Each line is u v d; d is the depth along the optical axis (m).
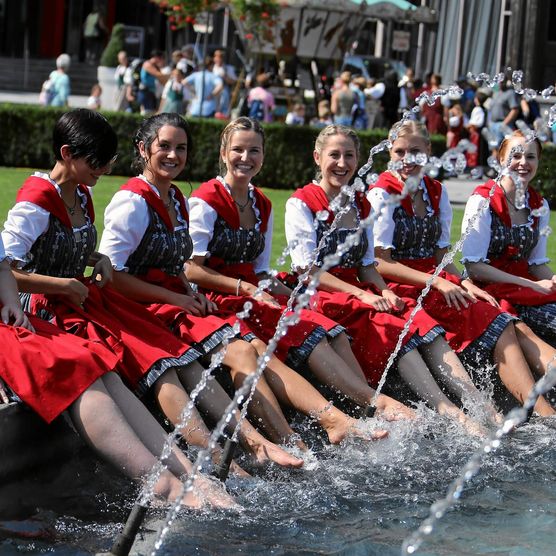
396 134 8.16
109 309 6.64
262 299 7.25
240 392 5.58
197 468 5.41
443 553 5.43
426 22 29.06
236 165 7.43
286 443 6.73
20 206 6.36
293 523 5.73
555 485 6.48
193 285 7.43
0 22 47.59
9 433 5.84
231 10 26.69
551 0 27.83
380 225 8.10
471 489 6.36
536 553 5.45
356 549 5.43
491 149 25.67
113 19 48.69
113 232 6.95
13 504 5.73
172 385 6.33
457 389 7.54
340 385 7.14
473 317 7.84
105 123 6.46
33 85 43.91
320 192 7.81
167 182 7.15
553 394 8.09
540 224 8.59
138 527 5.10
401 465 6.68
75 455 6.41
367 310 7.60
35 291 6.30
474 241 8.41
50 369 5.73
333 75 29.12
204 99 26.50
